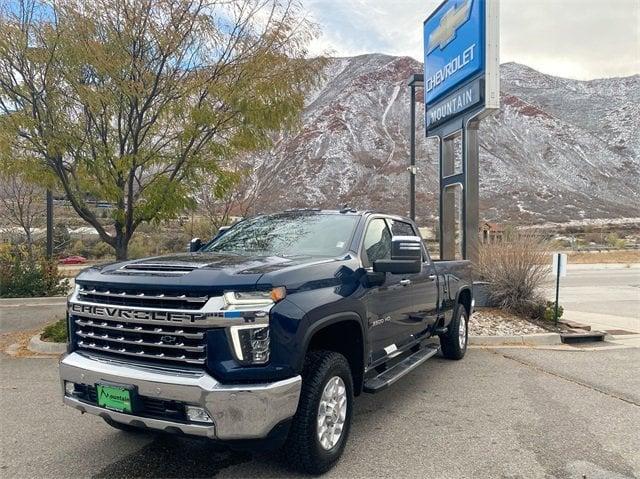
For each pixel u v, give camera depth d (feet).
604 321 37.45
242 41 28.55
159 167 29.68
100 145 27.76
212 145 28.84
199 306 11.67
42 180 27.89
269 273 12.26
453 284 24.25
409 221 21.54
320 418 13.07
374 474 13.30
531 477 13.21
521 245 37.55
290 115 29.55
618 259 115.85
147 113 28.89
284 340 11.78
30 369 24.18
